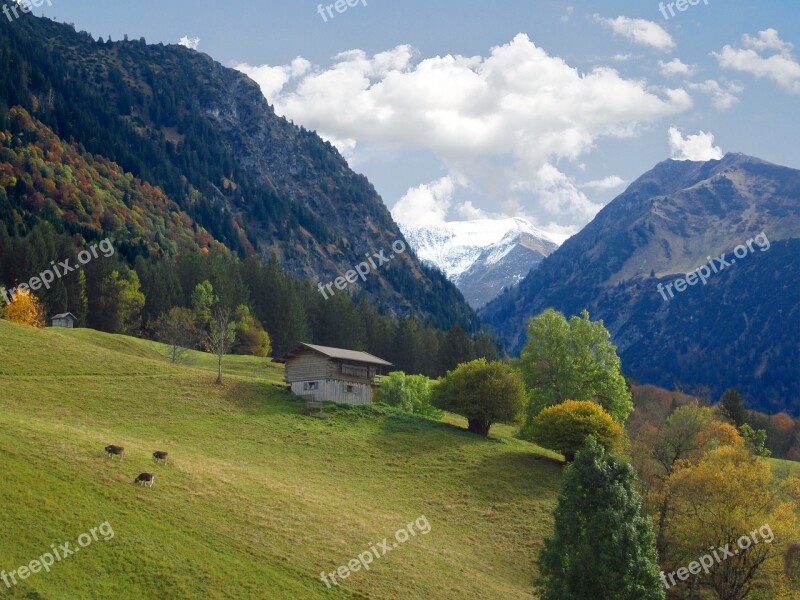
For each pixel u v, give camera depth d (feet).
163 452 248.52
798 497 271.49
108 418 313.53
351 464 314.14
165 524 204.85
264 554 204.44
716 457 283.18
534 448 379.55
